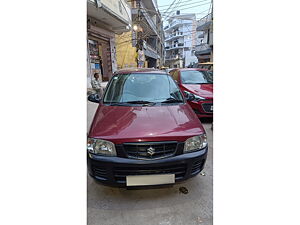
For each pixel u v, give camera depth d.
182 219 1.55
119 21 8.34
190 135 1.70
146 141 1.59
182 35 40.03
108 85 2.68
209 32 15.52
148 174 1.61
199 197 1.80
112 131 1.68
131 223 1.51
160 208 1.66
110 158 1.58
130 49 13.17
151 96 2.41
